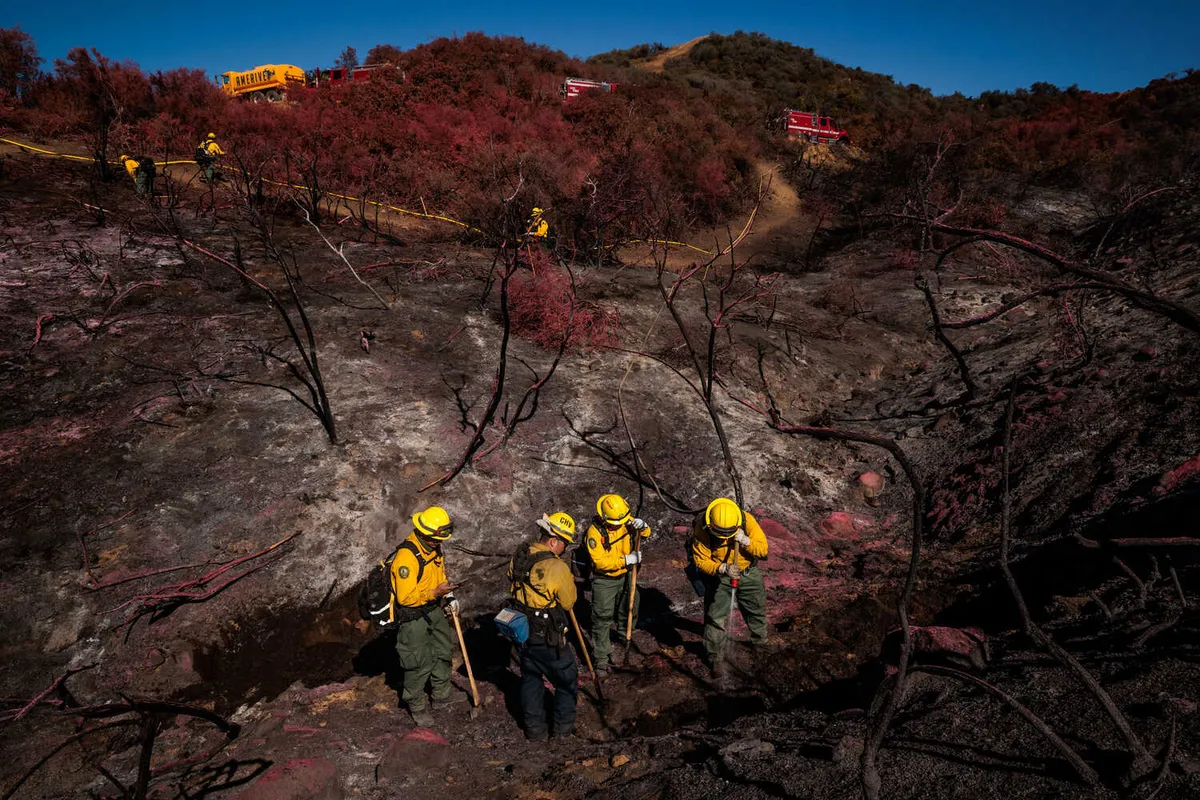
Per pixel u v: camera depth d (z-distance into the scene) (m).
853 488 8.38
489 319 10.68
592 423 8.63
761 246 19.69
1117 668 3.65
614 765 4.26
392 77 22.45
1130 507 5.80
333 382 8.39
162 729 4.66
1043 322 11.86
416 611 4.56
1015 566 5.79
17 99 18.11
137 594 5.56
